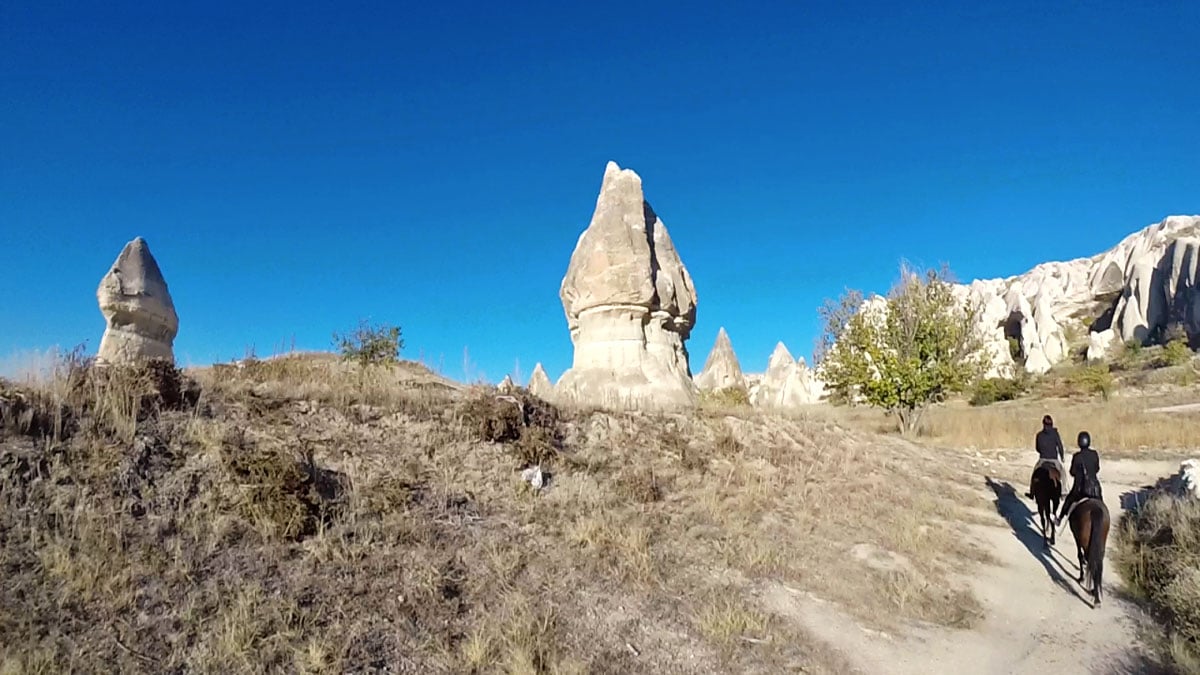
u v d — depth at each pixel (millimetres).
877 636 7812
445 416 10727
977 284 102188
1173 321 66062
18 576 5535
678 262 22109
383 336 21906
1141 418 27172
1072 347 70875
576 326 21094
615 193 20391
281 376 12398
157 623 5562
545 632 6691
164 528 6562
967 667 7379
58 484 6621
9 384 7633
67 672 4875
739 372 35031
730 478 11805
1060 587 10008
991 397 46312
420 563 7203
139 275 15102
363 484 8273
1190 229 77562
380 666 5801
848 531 10836
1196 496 12383
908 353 25594
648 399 16094
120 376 8398
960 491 15242
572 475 10289
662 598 7762
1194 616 8203
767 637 7293
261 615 5930
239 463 7566
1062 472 12156
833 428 17453
